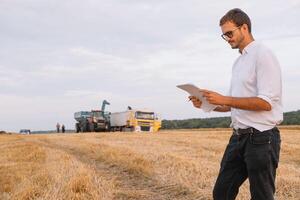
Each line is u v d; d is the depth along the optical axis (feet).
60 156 54.08
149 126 173.27
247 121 15.67
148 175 38.06
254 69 15.72
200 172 36.40
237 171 16.40
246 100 15.28
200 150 61.98
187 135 109.50
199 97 17.02
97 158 52.80
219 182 16.67
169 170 39.17
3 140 100.78
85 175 33.68
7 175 39.17
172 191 32.14
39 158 53.01
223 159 16.72
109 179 36.81
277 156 15.67
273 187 15.75
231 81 16.66
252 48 15.94
